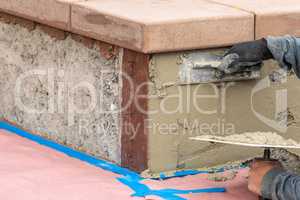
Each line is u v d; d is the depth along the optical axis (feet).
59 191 20.66
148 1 23.53
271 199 19.99
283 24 22.68
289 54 20.36
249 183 20.38
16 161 23.02
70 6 22.95
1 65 26.91
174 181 21.91
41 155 23.76
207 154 22.79
